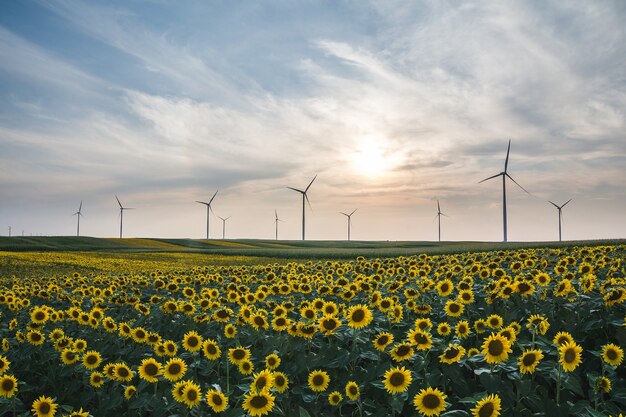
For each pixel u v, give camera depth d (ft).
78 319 37.45
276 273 62.08
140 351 32.17
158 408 23.26
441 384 22.82
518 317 30.30
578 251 62.64
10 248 293.84
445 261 57.57
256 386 20.93
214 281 58.13
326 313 29.86
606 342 25.89
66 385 29.68
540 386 22.25
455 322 30.78
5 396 24.66
